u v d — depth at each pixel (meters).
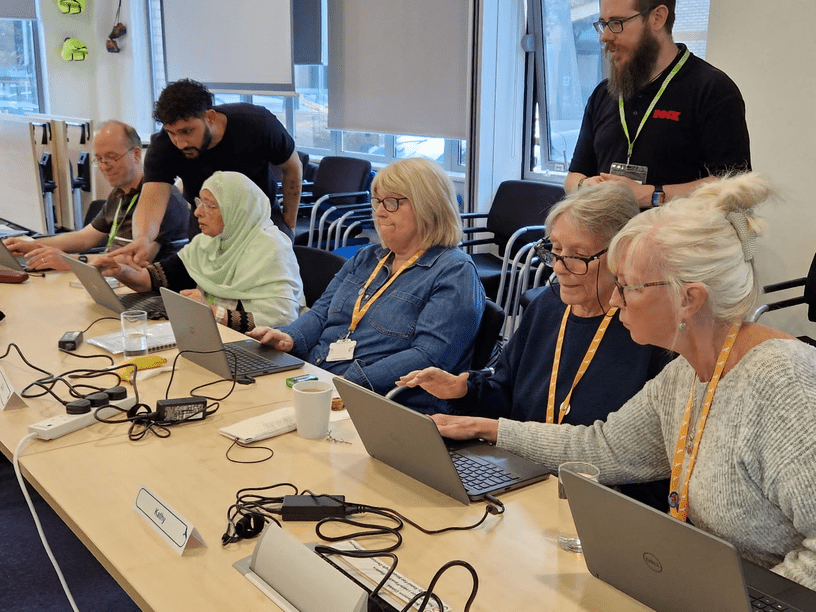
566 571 1.17
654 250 1.19
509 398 1.93
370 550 1.21
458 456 1.54
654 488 1.61
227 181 2.72
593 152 2.88
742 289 1.19
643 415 1.44
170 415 1.72
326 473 1.49
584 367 1.75
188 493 1.40
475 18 4.33
